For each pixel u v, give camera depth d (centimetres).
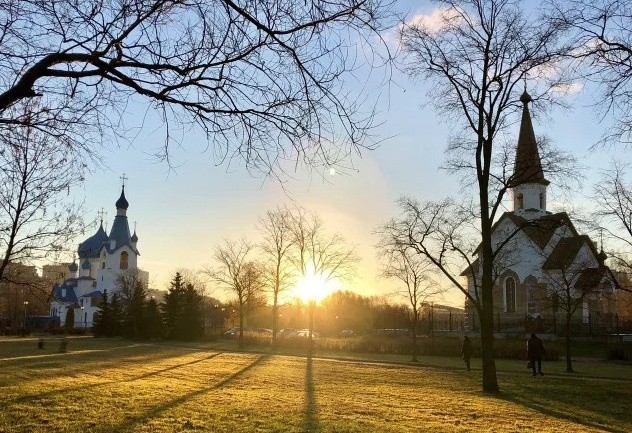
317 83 596
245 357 3925
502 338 5194
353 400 1738
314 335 7112
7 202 2109
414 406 1647
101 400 1523
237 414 1373
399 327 9288
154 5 572
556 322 5341
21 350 4100
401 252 2855
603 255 2658
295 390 1994
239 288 5541
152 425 1208
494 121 2152
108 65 579
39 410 1338
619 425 1444
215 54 605
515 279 5738
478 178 2184
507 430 1305
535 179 2295
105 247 9981
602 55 1273
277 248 5631
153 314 7081
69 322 9175
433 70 2112
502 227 5853
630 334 4928
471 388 2191
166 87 609
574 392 2061
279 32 579
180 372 2588
